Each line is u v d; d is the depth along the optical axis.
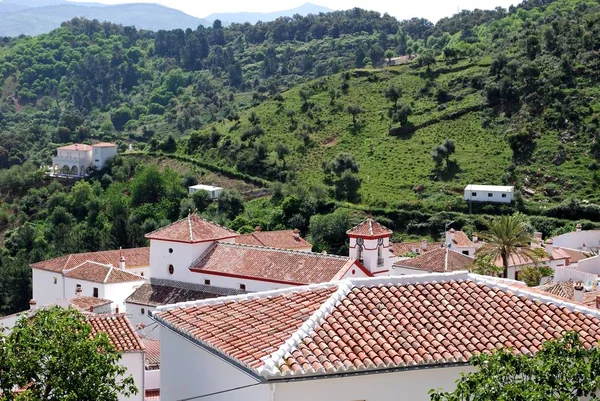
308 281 52.91
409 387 22.25
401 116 151.50
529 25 193.88
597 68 144.75
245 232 117.06
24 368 24.67
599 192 120.31
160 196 141.50
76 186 141.50
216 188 141.00
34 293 86.75
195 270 59.28
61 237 126.50
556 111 138.25
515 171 128.88
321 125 158.75
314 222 116.12
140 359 38.56
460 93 156.88
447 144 136.50
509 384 18.73
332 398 21.56
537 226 115.50
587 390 19.33
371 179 135.50
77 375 24.95
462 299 25.12
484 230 116.31
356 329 22.92
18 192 155.12
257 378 20.80
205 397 24.98
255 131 159.25
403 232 122.31
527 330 23.84
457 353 22.42
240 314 25.52
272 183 141.00
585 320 24.56
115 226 120.50
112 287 78.50
